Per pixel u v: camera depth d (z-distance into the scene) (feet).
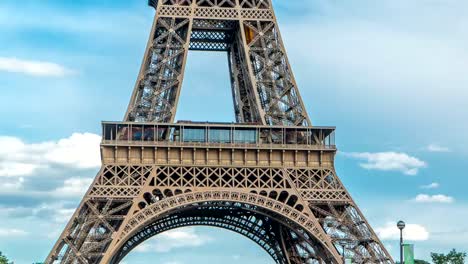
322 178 544.21
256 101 562.66
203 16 586.04
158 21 580.30
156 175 529.04
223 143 543.39
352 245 524.93
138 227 508.94
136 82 557.33
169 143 536.83
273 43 587.68
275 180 545.03
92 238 508.53
